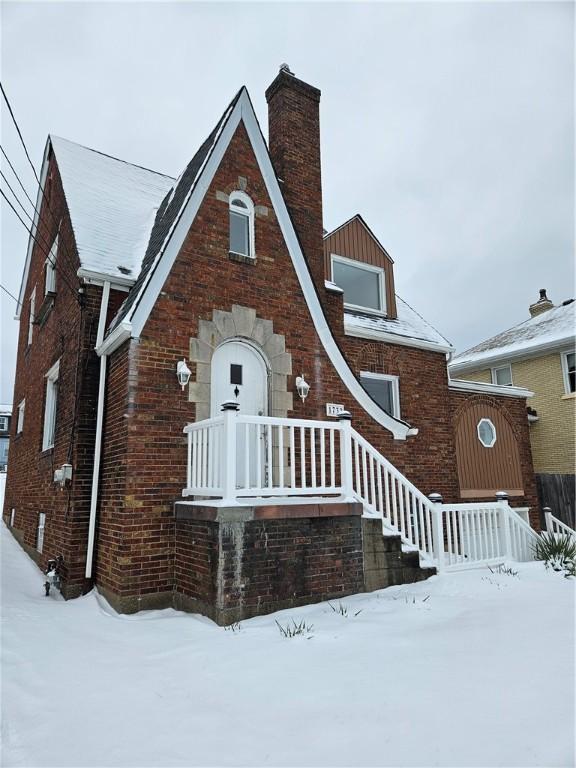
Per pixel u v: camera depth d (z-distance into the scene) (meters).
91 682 3.83
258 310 8.00
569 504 14.86
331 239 11.74
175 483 6.66
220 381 7.55
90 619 5.79
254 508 5.61
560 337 16.67
